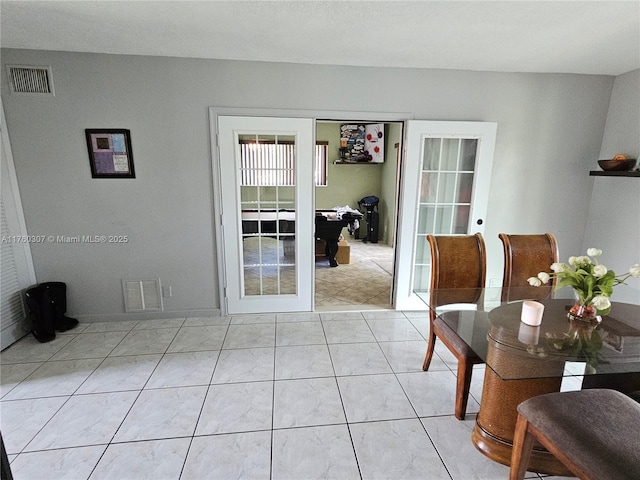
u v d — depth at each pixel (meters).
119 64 2.66
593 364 1.37
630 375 1.73
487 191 3.17
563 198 3.34
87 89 2.66
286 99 2.88
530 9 1.89
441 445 1.70
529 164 3.23
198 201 2.97
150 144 2.81
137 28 2.18
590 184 3.33
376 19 2.03
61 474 1.53
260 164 2.99
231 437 1.75
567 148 3.23
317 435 1.76
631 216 3.00
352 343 2.71
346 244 5.23
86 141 2.74
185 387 2.14
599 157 3.27
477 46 2.45
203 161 2.90
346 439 1.74
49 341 2.70
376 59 2.74
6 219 2.60
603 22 2.04
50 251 2.88
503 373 1.35
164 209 2.95
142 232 2.96
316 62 2.82
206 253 3.08
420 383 2.21
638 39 2.28
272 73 2.83
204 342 2.71
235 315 3.22
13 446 1.68
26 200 2.76
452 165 3.18
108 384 2.17
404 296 3.33
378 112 2.99
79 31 2.22
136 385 2.16
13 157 2.67
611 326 1.62
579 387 2.07
